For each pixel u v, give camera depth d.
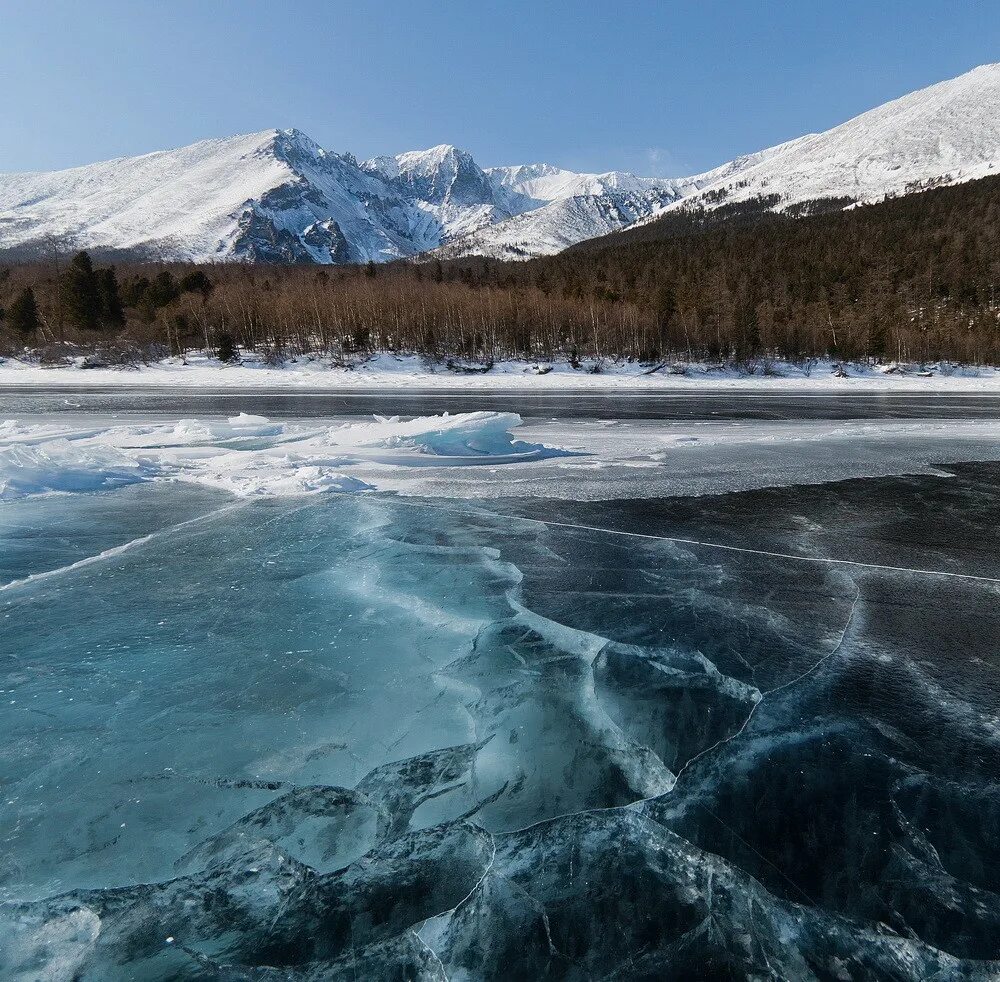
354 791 2.92
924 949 2.20
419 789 2.95
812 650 4.32
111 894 2.38
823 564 6.07
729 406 23.83
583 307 57.00
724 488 9.30
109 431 12.98
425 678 3.88
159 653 4.11
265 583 5.34
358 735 3.33
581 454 12.20
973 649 4.36
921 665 4.13
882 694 3.79
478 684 3.85
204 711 3.50
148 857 2.54
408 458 11.09
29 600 4.91
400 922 2.30
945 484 9.70
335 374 41.91
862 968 2.14
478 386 35.72
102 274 58.78
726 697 3.76
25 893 2.37
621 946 2.21
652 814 2.84
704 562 6.08
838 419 19.25
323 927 2.28
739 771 3.11
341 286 67.44
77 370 41.62
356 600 5.03
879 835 2.70
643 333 53.84
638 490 9.11
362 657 4.11
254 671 3.92
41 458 8.88
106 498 8.10
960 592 5.39
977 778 3.06
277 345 51.38
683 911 2.35
